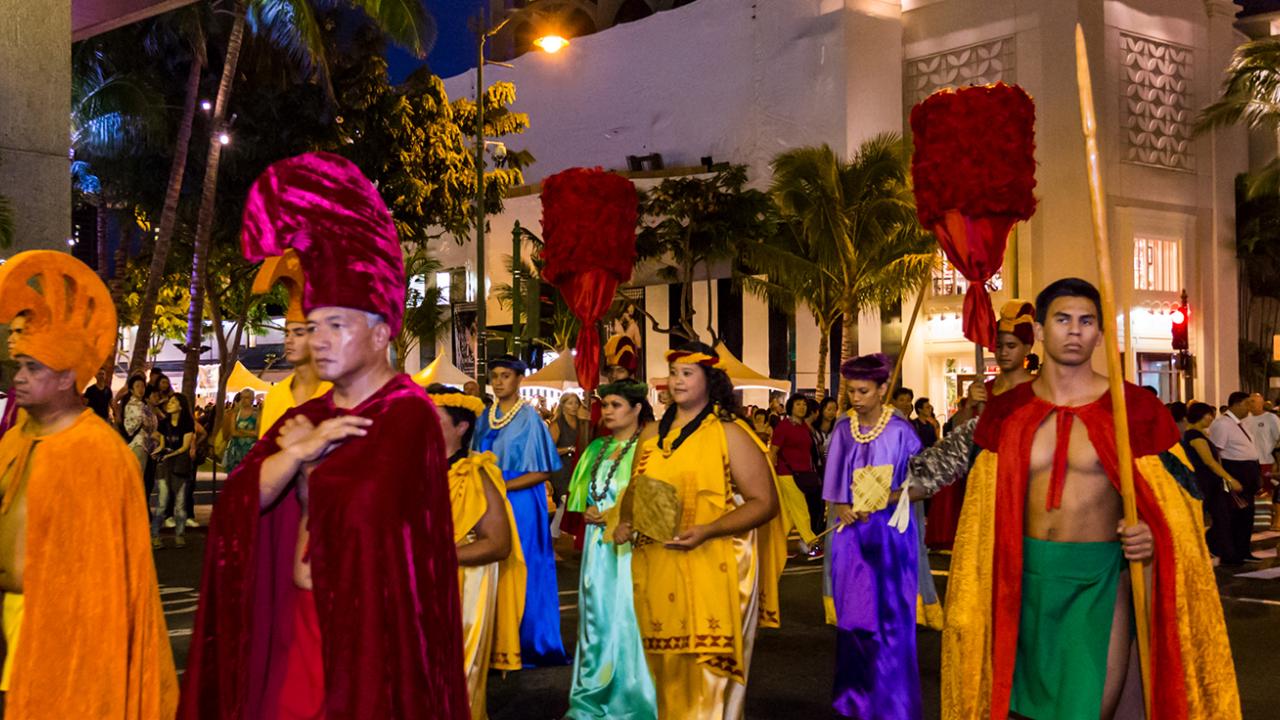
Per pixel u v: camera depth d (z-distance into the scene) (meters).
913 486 5.01
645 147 47.78
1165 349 38.12
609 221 9.52
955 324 38.25
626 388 6.69
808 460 16.59
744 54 43.47
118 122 29.75
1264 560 15.05
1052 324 4.29
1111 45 37.28
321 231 3.29
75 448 4.11
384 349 3.39
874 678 6.75
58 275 4.22
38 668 3.96
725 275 41.16
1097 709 4.18
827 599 7.11
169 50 31.11
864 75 39.84
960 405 11.61
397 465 3.17
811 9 40.88
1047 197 36.78
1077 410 4.27
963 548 4.44
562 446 15.62
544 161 51.50
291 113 30.38
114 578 4.11
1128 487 3.99
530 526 8.41
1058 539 4.27
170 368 55.53
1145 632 4.02
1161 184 38.50
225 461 13.73
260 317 41.06
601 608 6.48
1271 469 19.73
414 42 25.33
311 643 3.41
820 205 30.70
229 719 3.26
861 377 6.95
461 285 49.06
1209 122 35.16
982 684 4.34
